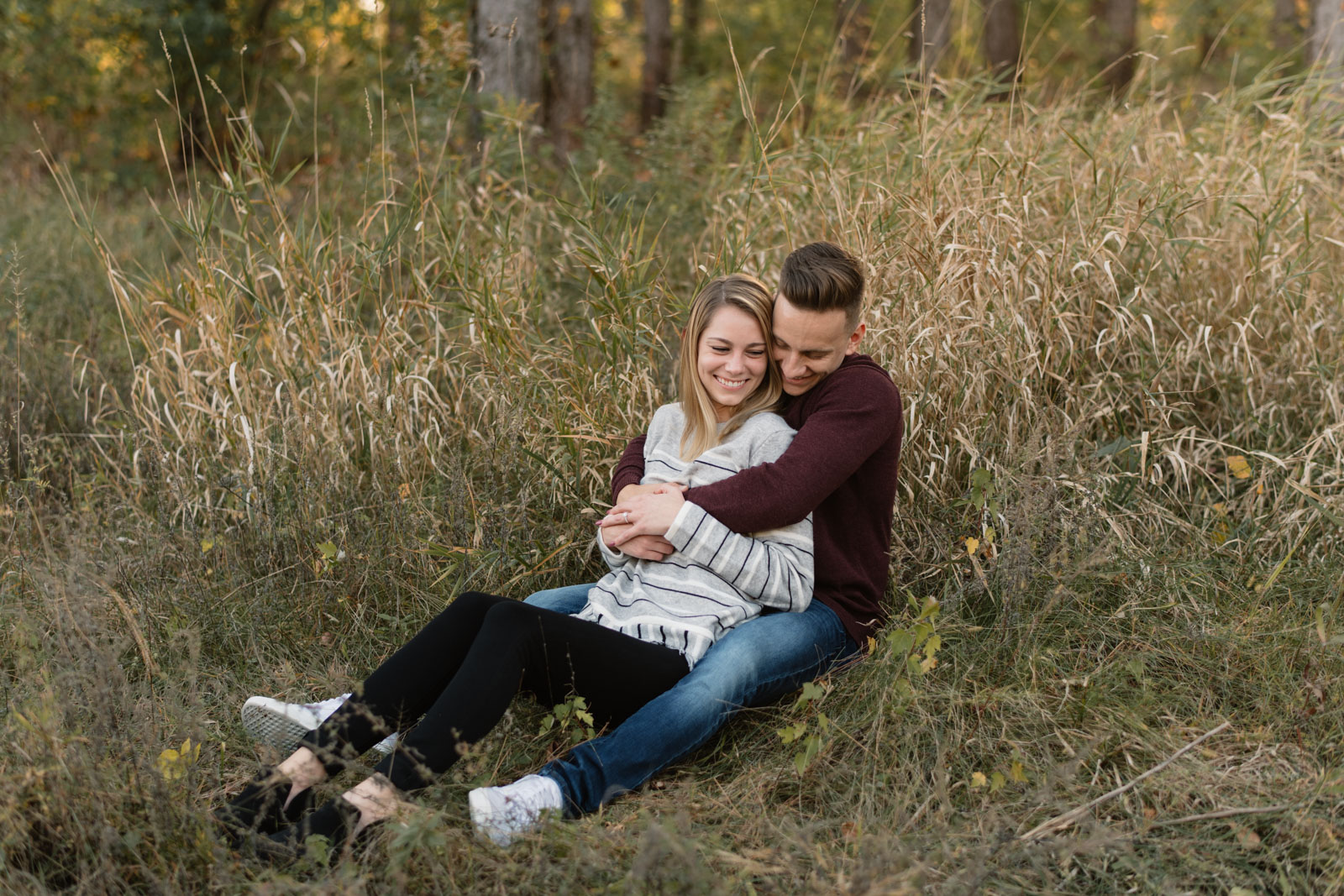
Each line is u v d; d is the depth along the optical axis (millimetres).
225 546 3014
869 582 2443
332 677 2273
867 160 4020
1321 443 3092
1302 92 4277
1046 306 3383
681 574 2287
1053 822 1910
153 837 1789
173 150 8070
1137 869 1839
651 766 2107
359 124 5664
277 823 1908
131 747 1930
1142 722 2250
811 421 2330
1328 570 2779
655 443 2543
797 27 12711
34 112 9320
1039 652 2490
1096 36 11898
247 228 3699
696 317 2400
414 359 3641
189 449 3426
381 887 1771
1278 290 3533
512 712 2410
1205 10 11328
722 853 1844
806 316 2287
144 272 4215
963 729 2260
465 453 3346
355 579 2918
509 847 1915
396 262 3779
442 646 2088
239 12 8641
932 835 1942
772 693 2309
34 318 4488
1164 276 3748
